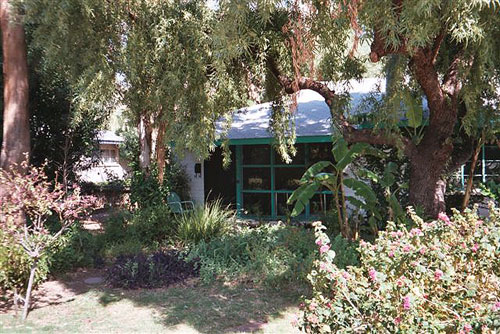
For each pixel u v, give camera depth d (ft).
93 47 25.25
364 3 17.49
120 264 24.62
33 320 18.28
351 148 27.14
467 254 11.14
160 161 40.70
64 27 22.88
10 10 24.57
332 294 10.30
